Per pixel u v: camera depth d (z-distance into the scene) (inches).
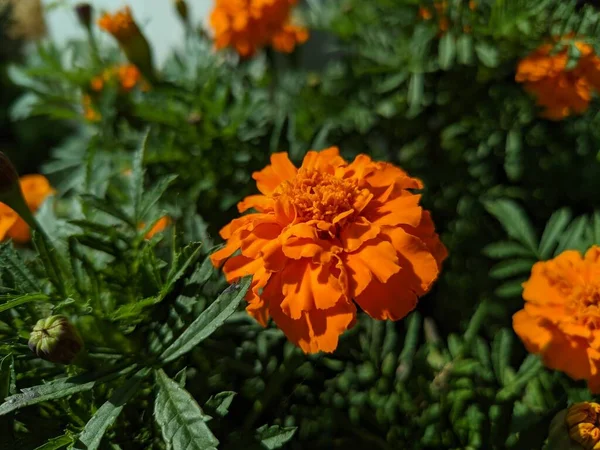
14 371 7.4
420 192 11.2
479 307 9.1
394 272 7.2
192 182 11.2
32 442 7.4
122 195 10.4
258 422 8.4
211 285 8.1
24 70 13.0
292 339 7.3
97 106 12.6
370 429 8.6
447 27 10.6
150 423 7.5
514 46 10.2
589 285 8.0
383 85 11.1
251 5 12.3
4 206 8.8
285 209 7.6
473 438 8.2
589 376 7.8
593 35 9.5
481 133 11.0
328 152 8.6
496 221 10.9
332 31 12.2
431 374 8.7
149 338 7.6
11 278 7.9
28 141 21.0
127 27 11.4
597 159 10.4
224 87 12.2
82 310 7.7
